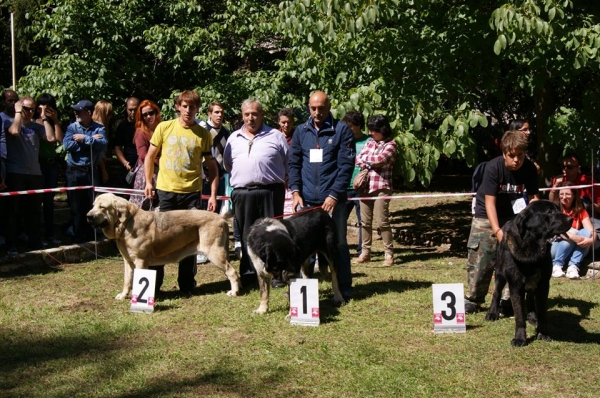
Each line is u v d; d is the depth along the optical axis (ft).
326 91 33.88
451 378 15.72
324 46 31.83
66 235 33.65
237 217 24.32
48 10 52.65
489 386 15.29
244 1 42.93
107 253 31.40
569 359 16.97
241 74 44.55
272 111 39.50
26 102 28.32
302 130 22.72
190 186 23.90
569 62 28.40
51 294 23.48
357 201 32.37
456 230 39.19
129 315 20.93
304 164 22.62
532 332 19.22
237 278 23.67
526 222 17.44
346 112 29.84
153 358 17.04
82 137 30.42
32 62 56.34
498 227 19.34
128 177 29.30
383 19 28.96
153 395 14.76
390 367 16.39
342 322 20.17
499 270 19.88
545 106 33.88
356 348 17.78
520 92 44.29
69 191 30.99
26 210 29.30
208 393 14.89
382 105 30.71
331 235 21.86
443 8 31.35
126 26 42.60
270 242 19.90
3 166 27.76
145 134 28.22
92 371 16.19
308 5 28.07
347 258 22.84
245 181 23.68
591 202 27.22
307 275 22.97
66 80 40.19
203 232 23.36
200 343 18.22
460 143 28.40
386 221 29.35
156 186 25.46
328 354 17.30
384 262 29.84
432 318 20.61
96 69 41.34
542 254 17.48
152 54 45.62
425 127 32.24
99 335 18.95
